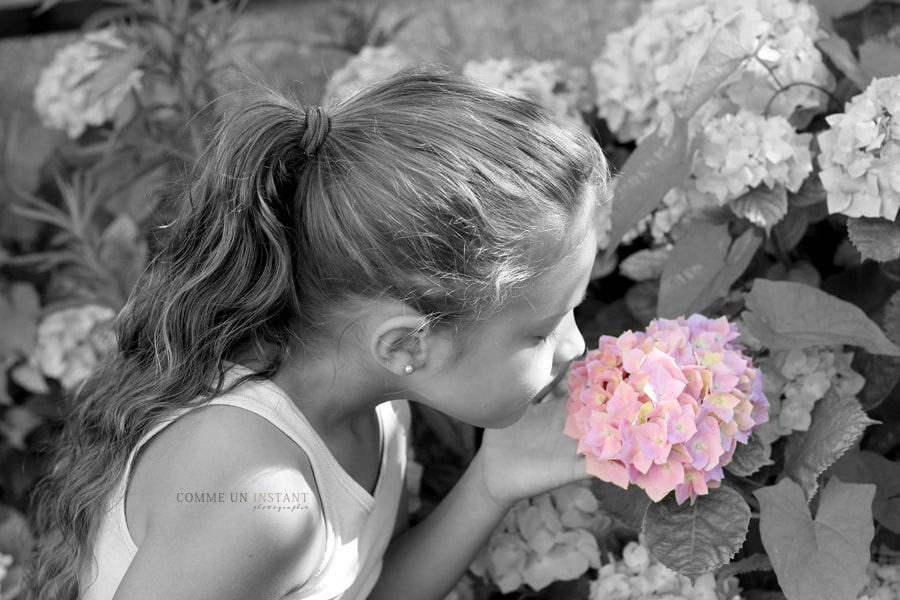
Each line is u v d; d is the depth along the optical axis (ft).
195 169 3.97
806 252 4.75
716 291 4.18
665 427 3.64
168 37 5.51
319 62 6.37
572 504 4.33
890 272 4.32
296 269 3.71
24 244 6.14
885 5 4.66
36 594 4.23
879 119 3.97
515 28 6.47
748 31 4.27
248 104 3.86
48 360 5.45
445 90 3.73
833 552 3.70
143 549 3.64
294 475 3.70
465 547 4.22
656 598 4.15
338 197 3.60
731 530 3.76
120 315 4.11
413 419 4.91
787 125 4.22
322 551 3.82
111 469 3.87
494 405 3.75
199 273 3.83
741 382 3.76
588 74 5.27
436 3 6.54
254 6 6.60
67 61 5.52
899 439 4.34
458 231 3.54
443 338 3.64
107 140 5.85
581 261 3.66
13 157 6.05
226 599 3.60
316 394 3.84
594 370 3.82
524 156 3.59
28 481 5.74
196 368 3.78
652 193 4.21
